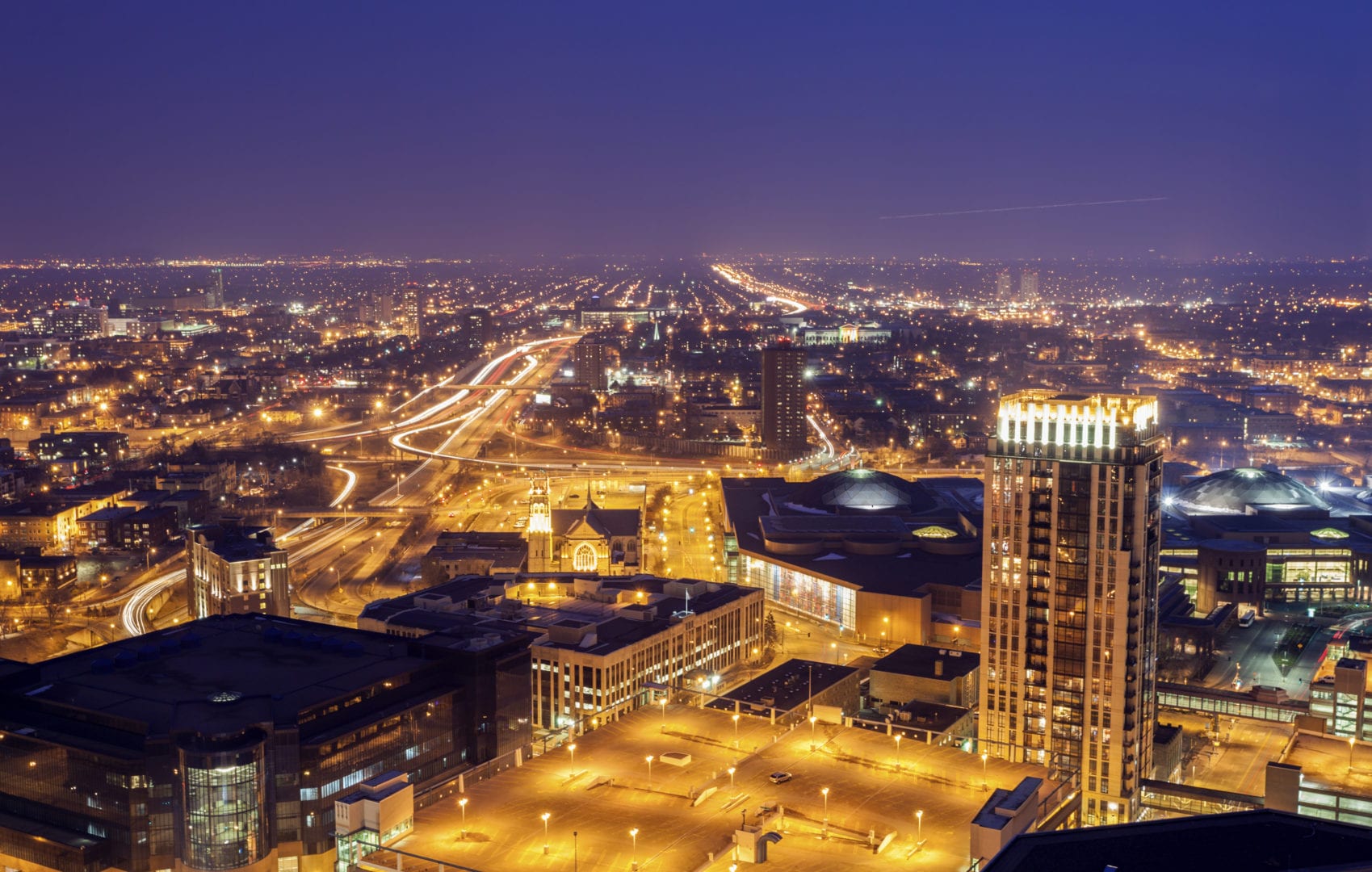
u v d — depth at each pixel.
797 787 164.75
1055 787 168.38
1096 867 126.75
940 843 149.12
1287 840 130.88
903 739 181.50
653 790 163.62
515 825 153.50
